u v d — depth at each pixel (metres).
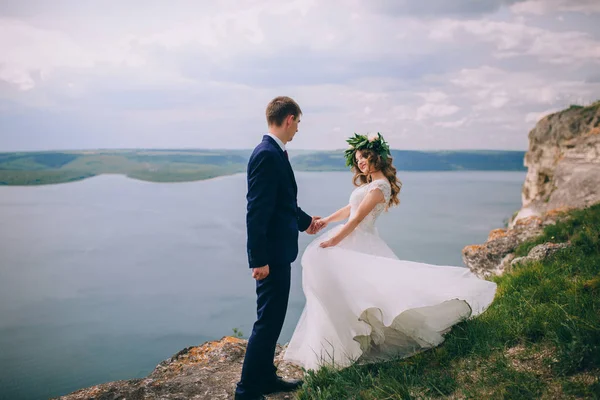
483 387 2.73
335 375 3.13
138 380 3.62
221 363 3.88
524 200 28.44
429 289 3.37
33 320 51.66
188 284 66.56
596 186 12.33
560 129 24.67
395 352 3.46
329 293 3.41
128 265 81.94
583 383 2.49
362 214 3.65
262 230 2.95
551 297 3.83
